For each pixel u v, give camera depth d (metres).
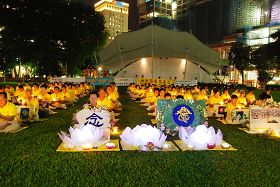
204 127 8.03
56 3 37.38
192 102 9.55
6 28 37.09
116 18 172.12
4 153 7.16
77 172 5.97
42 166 6.28
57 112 14.48
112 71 45.44
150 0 165.50
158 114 9.46
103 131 8.23
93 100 9.45
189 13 151.50
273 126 10.36
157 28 39.91
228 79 80.19
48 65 37.81
